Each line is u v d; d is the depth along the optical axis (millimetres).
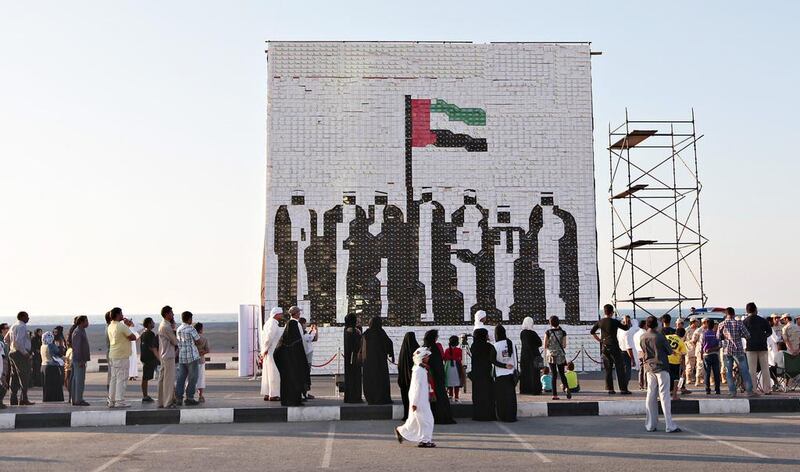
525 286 26219
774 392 18688
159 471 10125
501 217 26391
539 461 10617
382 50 26656
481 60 26844
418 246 26125
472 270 26156
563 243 26484
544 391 19344
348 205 26125
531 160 26656
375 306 25906
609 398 17594
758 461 10445
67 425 14781
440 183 26359
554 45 27094
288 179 26125
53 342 18641
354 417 15617
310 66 26438
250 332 27391
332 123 26328
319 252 25984
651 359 13383
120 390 16344
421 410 12109
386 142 26375
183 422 15117
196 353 16844
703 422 14492
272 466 10406
